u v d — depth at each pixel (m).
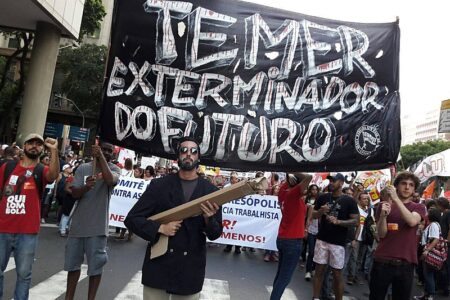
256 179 3.27
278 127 5.22
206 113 5.15
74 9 19.16
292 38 5.32
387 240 4.82
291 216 6.06
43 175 5.09
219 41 5.21
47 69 18.69
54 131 40.34
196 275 3.42
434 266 8.67
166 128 5.07
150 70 5.09
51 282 6.54
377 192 13.04
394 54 5.37
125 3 5.07
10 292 5.91
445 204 10.16
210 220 3.38
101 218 5.35
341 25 5.39
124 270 7.94
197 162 3.61
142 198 3.55
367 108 5.30
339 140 5.25
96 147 5.11
